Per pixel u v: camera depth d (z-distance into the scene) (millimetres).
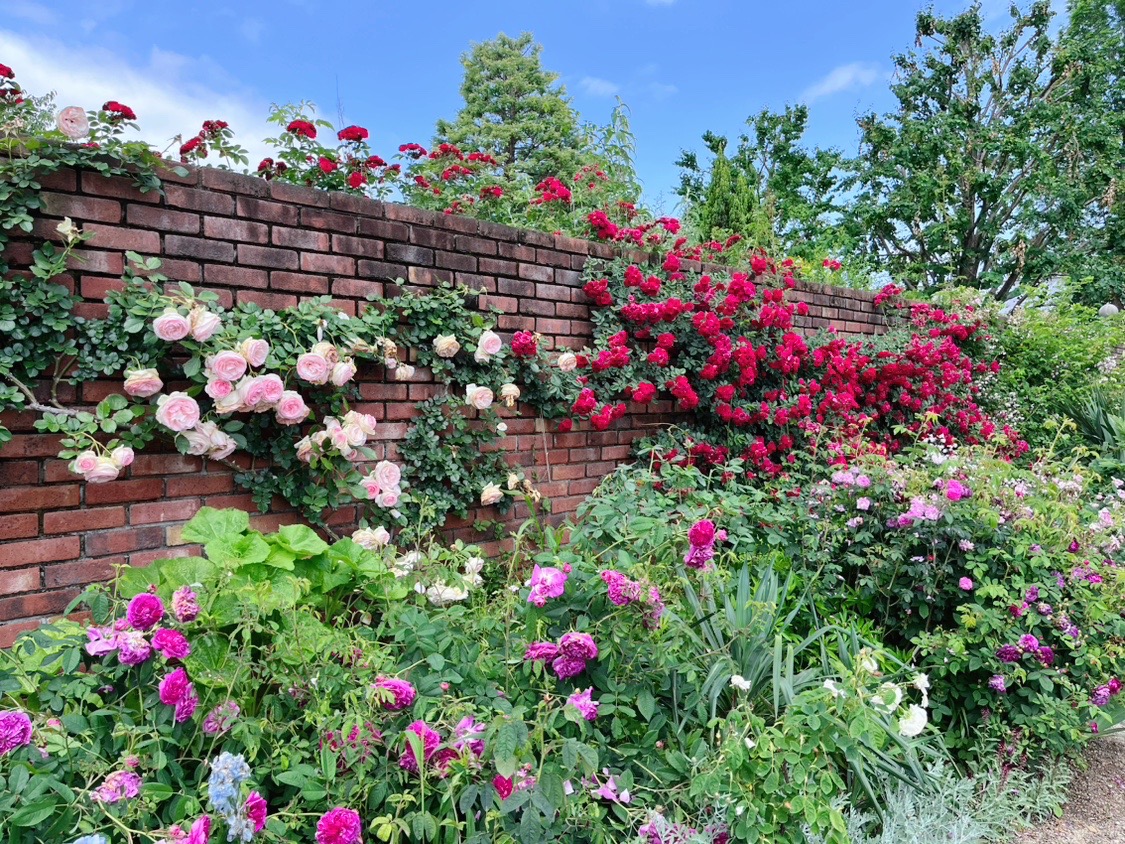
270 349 2459
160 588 1889
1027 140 14055
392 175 3105
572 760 1462
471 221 3156
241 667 1517
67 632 1679
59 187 2115
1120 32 14961
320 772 1456
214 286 2420
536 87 23609
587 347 3742
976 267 15656
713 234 5832
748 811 1604
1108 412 6133
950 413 5750
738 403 4254
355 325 2688
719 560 2658
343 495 2719
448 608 2254
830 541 2992
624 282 3814
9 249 2057
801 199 17344
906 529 2820
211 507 2283
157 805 1461
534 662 1750
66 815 1300
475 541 3240
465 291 3078
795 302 5055
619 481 3109
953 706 2604
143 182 2236
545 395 3404
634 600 1826
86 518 2197
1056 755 2639
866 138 16328
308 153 2803
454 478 3043
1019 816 2264
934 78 15547
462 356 3137
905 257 16422
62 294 2090
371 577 2270
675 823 1613
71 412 2111
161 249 2303
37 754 1346
